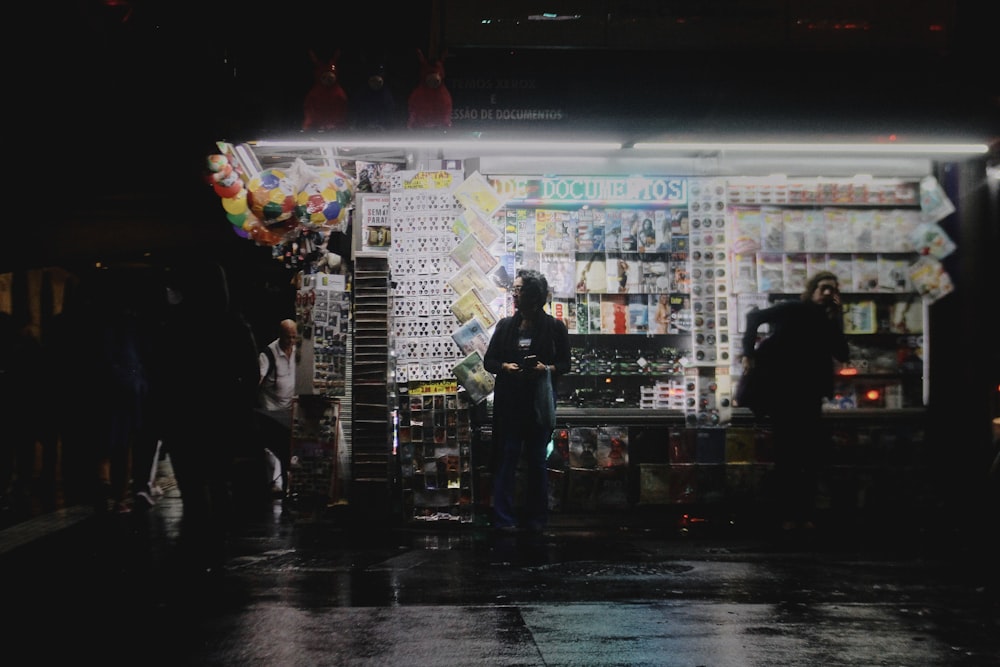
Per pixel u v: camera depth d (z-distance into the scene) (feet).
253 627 16.85
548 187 31.55
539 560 23.93
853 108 32.01
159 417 25.40
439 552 25.21
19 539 27.73
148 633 16.56
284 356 36.29
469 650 15.24
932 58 32.40
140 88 35.09
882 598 19.43
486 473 30.45
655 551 25.36
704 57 32.24
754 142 30.22
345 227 30.63
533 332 28.73
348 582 21.04
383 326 29.86
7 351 34.91
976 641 16.05
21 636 16.46
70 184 38.40
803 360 28.84
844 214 32.50
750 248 32.22
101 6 33.68
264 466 39.22
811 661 14.75
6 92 34.71
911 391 32.45
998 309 31.86
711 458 30.99
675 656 14.93
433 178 30.58
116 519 32.09
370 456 29.68
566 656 14.90
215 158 29.14
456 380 30.12
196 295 25.45
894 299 32.68
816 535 28.43
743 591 20.06
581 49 32.01
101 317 33.53
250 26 34.12
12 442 35.01
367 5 33.32
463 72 31.81
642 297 32.24
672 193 31.83
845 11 32.35
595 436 30.81
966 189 32.04
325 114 30.94
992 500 29.37
